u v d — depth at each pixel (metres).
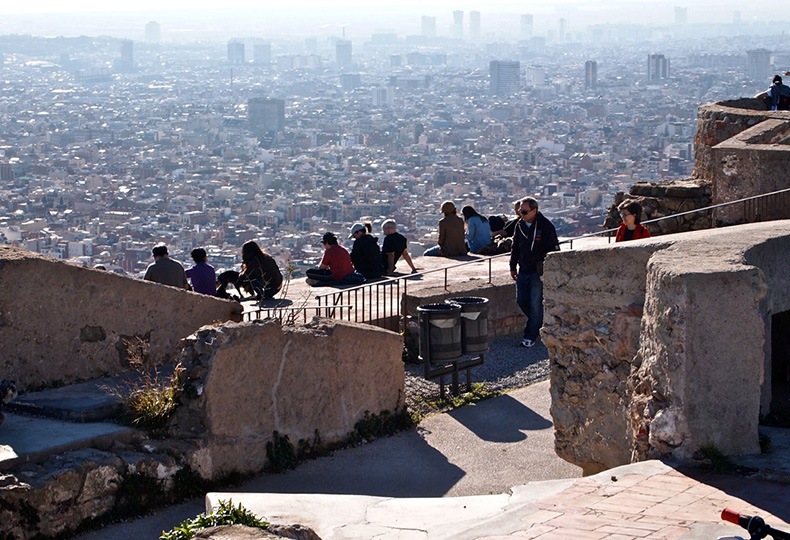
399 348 10.52
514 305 14.05
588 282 7.89
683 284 6.11
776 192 13.47
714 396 6.11
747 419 6.14
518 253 13.13
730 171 14.29
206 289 13.71
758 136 15.09
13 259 9.02
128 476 7.74
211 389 8.50
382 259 16.98
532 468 9.20
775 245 7.36
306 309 12.75
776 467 5.89
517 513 5.64
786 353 8.05
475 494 8.57
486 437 10.11
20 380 9.05
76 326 9.51
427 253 19.03
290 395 9.27
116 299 9.84
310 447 9.46
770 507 5.45
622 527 5.29
